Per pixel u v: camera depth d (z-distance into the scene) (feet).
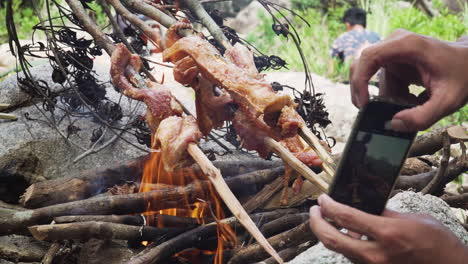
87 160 9.96
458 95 4.58
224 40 9.00
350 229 4.33
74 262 8.18
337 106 19.49
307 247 7.39
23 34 28.50
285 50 29.58
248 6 38.19
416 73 5.38
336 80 26.78
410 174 9.53
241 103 6.93
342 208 4.30
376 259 4.26
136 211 7.96
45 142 9.87
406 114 4.38
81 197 8.39
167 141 6.84
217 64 7.11
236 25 37.68
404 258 4.23
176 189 8.02
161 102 7.59
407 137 4.41
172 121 7.06
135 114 11.48
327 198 4.42
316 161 7.27
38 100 11.22
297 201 8.32
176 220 7.91
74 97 10.46
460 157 9.18
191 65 7.41
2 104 10.82
